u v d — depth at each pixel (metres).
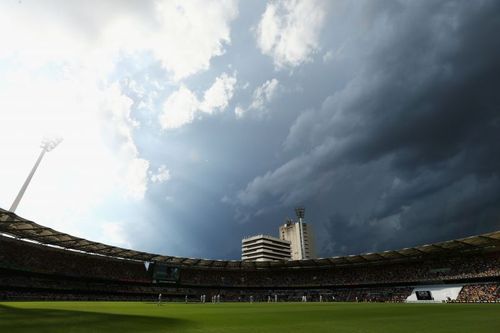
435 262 67.69
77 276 61.78
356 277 76.94
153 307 31.38
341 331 12.73
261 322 16.36
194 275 80.69
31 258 56.97
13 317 14.06
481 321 16.42
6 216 44.31
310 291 79.06
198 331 12.12
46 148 63.03
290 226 196.62
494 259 59.09
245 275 85.69
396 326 14.55
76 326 12.13
